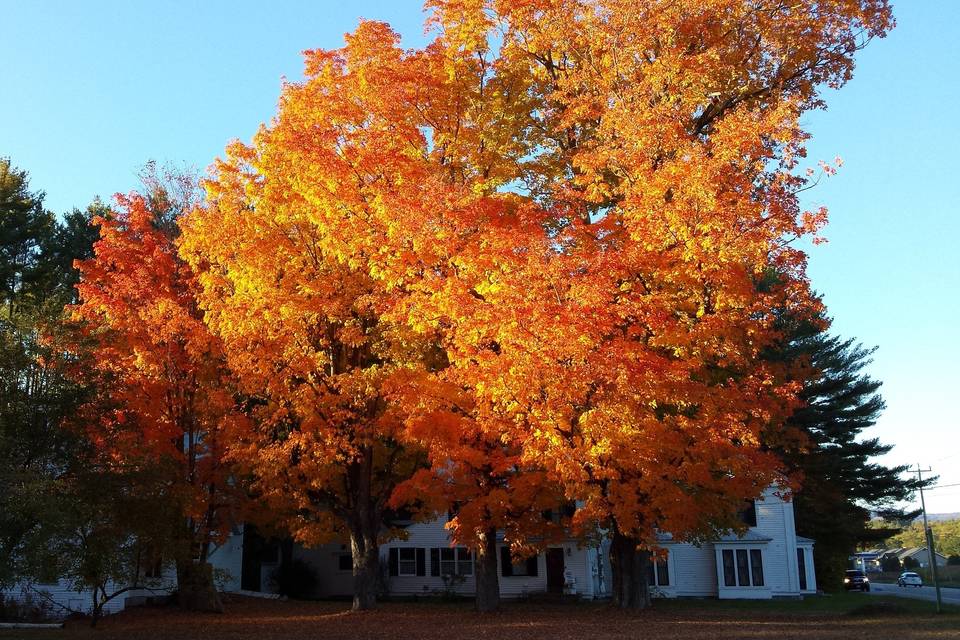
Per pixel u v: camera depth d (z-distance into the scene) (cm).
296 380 2369
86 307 2420
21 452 1825
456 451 2152
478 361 1909
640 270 1956
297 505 2591
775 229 1877
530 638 2036
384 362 2373
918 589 6341
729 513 2361
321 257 2316
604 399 1823
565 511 3134
